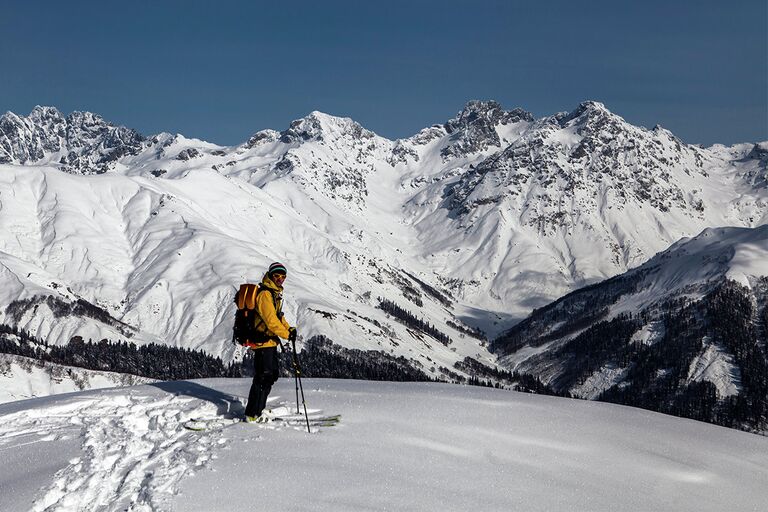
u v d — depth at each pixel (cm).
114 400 1404
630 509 1028
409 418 1258
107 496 934
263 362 1222
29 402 1455
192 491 914
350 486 964
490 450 1166
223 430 1166
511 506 976
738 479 1195
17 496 942
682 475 1177
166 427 1209
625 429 1339
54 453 1098
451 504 952
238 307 1246
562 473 1116
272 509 882
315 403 1335
